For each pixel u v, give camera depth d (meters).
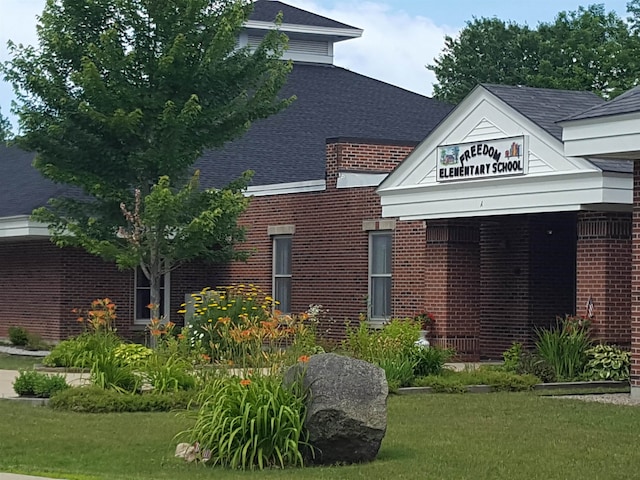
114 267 33.62
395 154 31.81
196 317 25.83
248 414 13.52
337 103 41.72
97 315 22.62
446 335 26.88
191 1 26.83
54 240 28.16
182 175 28.50
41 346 32.16
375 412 13.45
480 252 28.50
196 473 12.91
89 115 26.47
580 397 20.02
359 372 13.66
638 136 18.83
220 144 28.17
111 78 26.98
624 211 23.39
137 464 13.58
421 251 28.36
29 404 19.00
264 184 35.50
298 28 44.78
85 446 14.76
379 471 12.76
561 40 56.75
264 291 33.31
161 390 18.97
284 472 12.85
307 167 37.16
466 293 27.14
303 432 13.52
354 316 30.34
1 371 25.30
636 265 19.64
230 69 27.78
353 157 31.25
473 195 25.16
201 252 28.64
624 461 13.20
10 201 34.22
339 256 30.91
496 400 19.36
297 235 32.28
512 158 24.08
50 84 26.95
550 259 28.53
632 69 51.19
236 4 27.70
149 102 26.95
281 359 16.34
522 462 13.19
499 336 28.83
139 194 26.88
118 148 27.69
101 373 19.14
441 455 13.73
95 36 27.44
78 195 32.84
